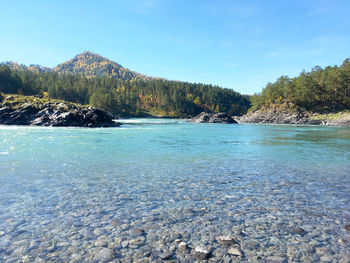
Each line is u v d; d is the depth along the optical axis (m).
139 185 9.41
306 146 23.28
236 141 27.66
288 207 7.19
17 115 55.78
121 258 4.44
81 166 12.86
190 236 5.36
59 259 4.39
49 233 5.42
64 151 18.08
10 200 7.50
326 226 5.90
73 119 55.41
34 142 23.25
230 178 10.66
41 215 6.41
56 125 53.22
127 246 4.89
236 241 5.12
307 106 126.56
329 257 4.52
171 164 13.78
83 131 40.22
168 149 20.20
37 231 5.51
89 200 7.64
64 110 58.94
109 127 56.66
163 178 10.55
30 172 11.23
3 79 150.25
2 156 15.45
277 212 6.80
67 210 6.79
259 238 5.28
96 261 4.33
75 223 5.96
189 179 10.42
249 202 7.61
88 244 4.95
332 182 10.09
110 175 10.98
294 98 130.50
